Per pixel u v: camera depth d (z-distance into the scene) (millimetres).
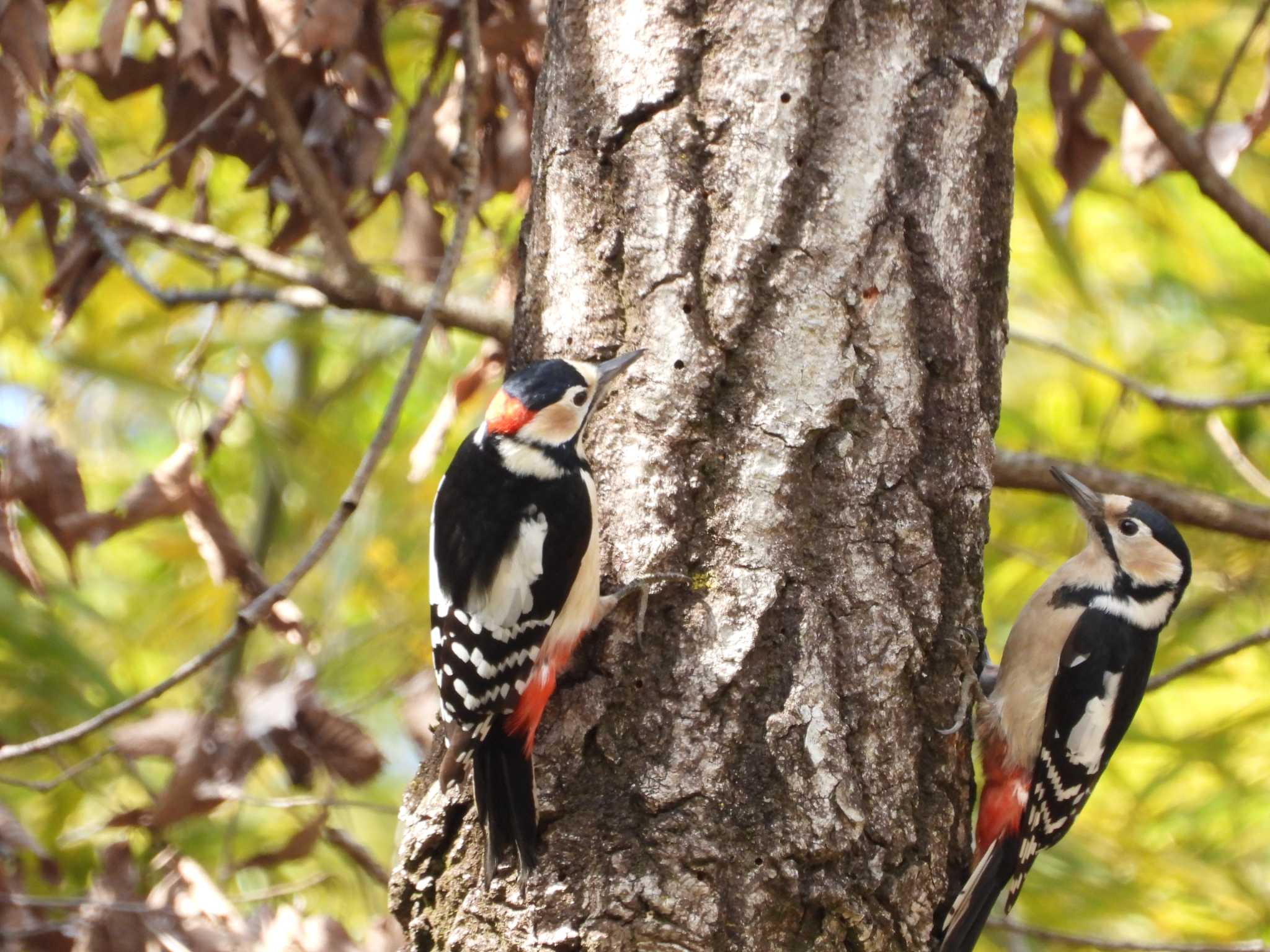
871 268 7621
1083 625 9797
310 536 15727
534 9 11125
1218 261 15016
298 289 12594
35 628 12461
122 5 8953
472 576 7562
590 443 7754
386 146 12148
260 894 10898
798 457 7512
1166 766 13602
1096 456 12289
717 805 7164
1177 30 14211
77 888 12422
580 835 7227
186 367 11930
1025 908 13008
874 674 7426
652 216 7691
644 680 7426
